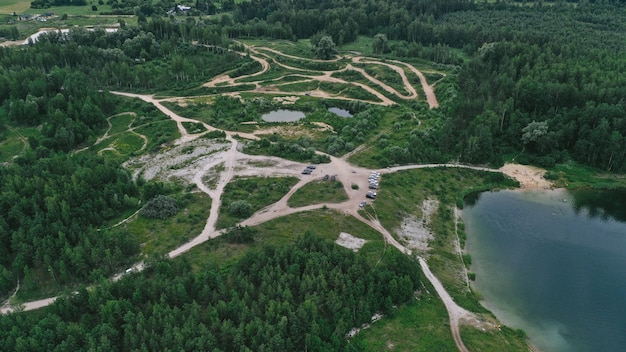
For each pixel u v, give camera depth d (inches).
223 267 4060.0
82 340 3152.1
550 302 4008.4
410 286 3769.7
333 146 6525.6
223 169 6082.7
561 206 5561.0
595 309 3939.5
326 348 3144.7
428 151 6397.6
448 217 5255.9
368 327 3555.6
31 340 3070.9
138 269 4084.6
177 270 3905.0
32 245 4101.9
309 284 3545.8
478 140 6323.8
